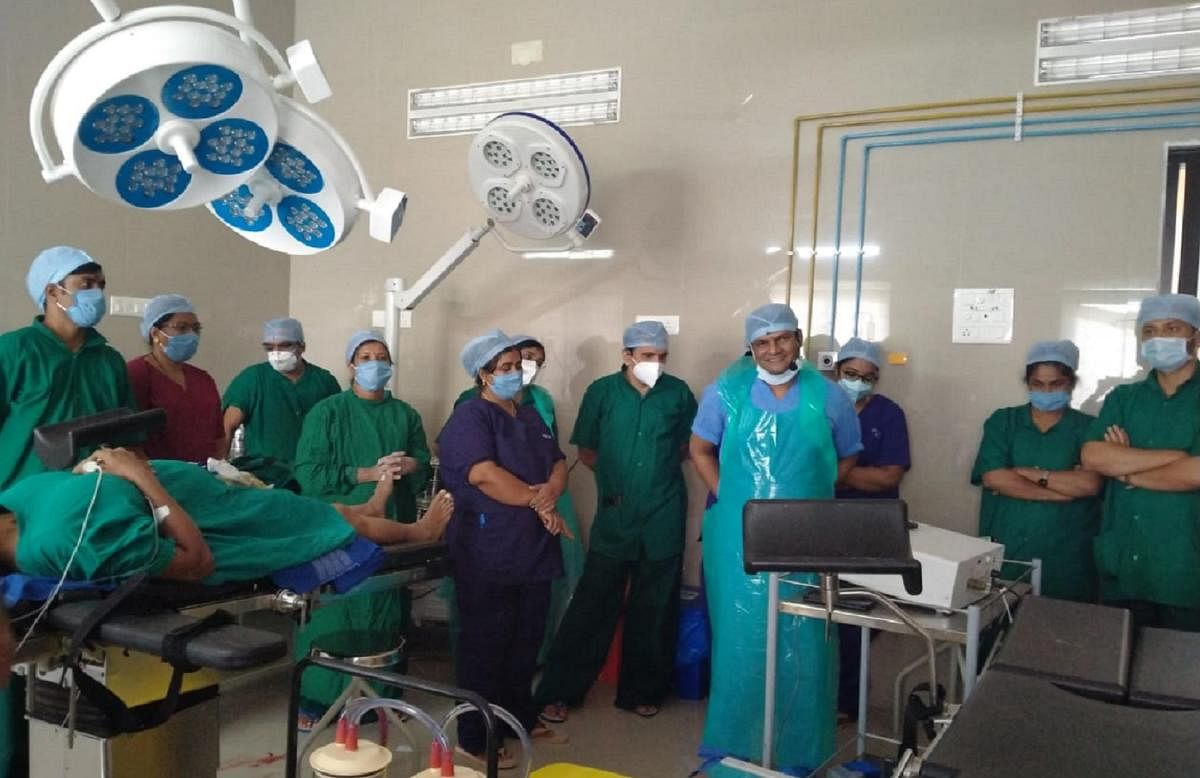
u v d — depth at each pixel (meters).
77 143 1.62
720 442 2.88
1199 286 3.00
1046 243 3.14
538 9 3.95
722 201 3.63
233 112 1.73
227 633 1.49
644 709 3.28
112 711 1.61
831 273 3.45
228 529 1.99
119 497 1.65
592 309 3.88
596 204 3.84
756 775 1.72
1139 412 2.61
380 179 4.30
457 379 4.16
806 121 3.48
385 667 2.31
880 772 2.22
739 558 2.66
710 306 3.65
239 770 2.45
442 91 4.15
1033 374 2.88
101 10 1.55
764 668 2.61
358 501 2.95
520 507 2.68
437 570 2.37
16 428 2.34
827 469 2.67
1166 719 1.23
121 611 1.56
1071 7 3.09
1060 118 3.11
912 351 3.33
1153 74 2.99
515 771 2.72
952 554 2.09
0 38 3.08
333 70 4.38
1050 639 1.56
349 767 1.40
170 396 2.90
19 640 1.52
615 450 3.30
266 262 4.34
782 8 3.52
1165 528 2.53
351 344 3.09
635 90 3.77
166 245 3.77
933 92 3.28
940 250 3.29
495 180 2.94
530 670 2.78
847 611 2.09
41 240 3.24
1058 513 2.81
